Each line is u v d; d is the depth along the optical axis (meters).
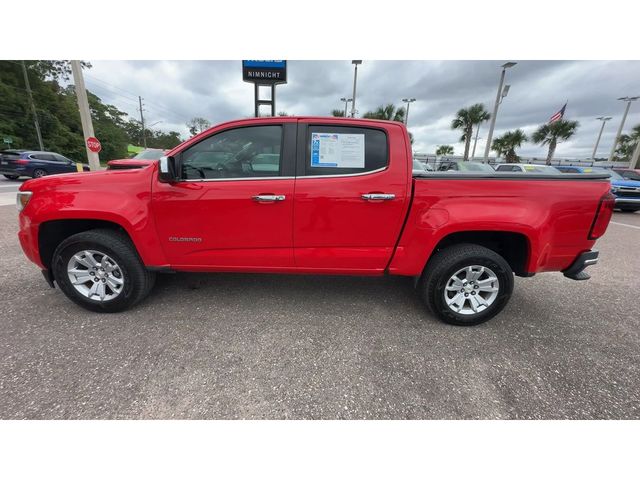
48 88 31.98
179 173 2.68
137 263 2.80
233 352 2.40
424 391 2.07
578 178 2.59
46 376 2.09
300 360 2.34
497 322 2.96
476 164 12.30
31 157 16.02
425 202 2.63
